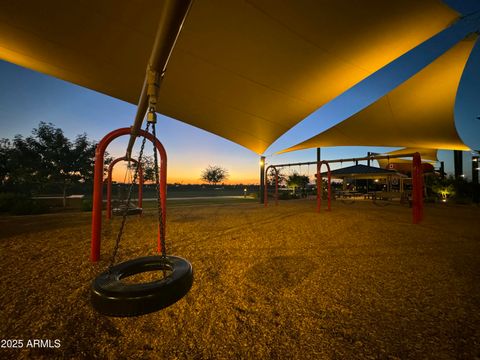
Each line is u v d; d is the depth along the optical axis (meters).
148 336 1.32
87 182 9.45
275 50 3.09
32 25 2.96
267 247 3.18
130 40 3.06
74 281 2.05
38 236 3.75
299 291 1.88
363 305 1.66
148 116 1.14
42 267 2.39
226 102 4.66
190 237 3.76
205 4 2.39
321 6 2.37
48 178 8.55
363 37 2.81
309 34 2.79
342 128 7.65
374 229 4.47
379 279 2.12
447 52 4.16
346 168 12.69
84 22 2.81
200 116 5.65
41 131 8.49
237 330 1.38
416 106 5.89
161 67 1.11
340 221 5.45
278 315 1.54
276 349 1.22
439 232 4.18
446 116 6.06
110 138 2.64
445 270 2.34
